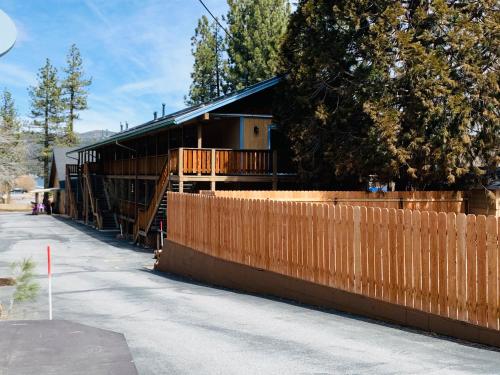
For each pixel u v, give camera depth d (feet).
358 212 30.78
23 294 31.68
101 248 93.15
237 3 164.66
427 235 26.45
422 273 26.76
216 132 90.27
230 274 44.93
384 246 28.99
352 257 31.27
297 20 72.74
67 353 21.95
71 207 176.76
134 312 33.71
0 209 228.22
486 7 59.67
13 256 81.30
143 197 115.34
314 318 30.42
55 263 72.23
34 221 160.97
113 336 24.63
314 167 70.13
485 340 23.81
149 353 23.02
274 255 38.75
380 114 59.00
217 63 185.78
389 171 59.21
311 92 69.56
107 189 134.72
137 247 94.53
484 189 61.82
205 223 49.73
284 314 31.91
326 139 67.62
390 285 28.71
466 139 56.54
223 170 77.46
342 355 22.45
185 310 34.06
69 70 253.44
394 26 59.93
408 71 57.00
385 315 29.09
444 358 21.85
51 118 249.96
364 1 62.08
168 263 60.03
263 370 20.42
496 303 23.24
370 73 60.70
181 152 74.74
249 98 82.48
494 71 57.82
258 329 27.76
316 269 34.37
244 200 42.55
